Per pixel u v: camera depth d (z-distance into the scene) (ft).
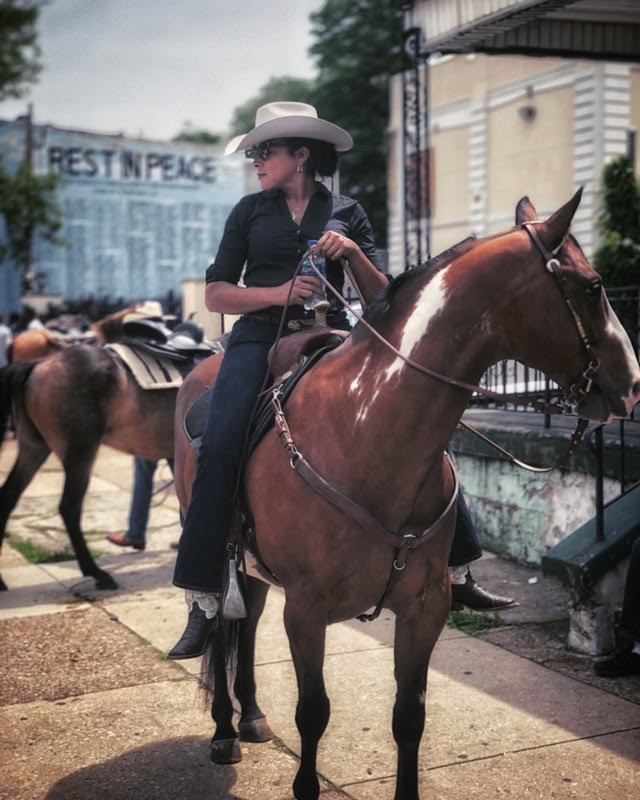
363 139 113.60
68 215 98.27
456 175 88.33
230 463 9.61
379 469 8.27
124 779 10.68
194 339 21.94
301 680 8.72
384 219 114.01
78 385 19.56
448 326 8.04
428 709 12.50
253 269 10.23
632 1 30.01
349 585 8.50
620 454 16.81
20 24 87.35
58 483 33.81
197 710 12.69
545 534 19.45
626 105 72.84
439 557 8.71
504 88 81.76
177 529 25.14
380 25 116.98
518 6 27.32
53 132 97.19
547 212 78.07
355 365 8.67
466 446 21.36
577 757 10.96
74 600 18.44
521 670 13.91
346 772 10.74
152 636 15.96
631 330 19.03
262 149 10.02
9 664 14.60
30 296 81.41
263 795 10.30
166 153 102.32
